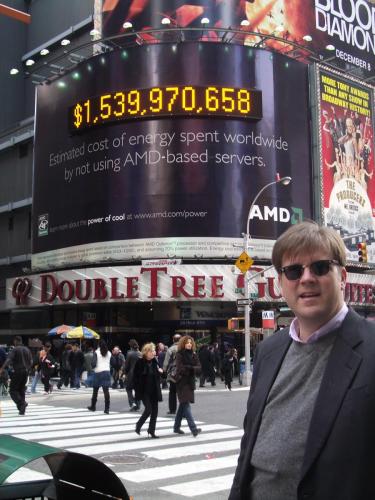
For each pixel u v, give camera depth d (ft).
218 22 124.57
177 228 112.27
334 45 139.33
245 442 8.36
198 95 115.34
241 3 126.52
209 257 111.45
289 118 121.60
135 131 116.37
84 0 148.36
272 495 7.54
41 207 129.59
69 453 11.39
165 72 116.57
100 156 118.93
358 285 121.39
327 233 8.00
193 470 27.02
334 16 140.46
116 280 111.45
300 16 134.10
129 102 116.88
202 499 22.18
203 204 112.78
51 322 130.72
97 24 130.21
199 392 76.07
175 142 114.42
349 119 130.52
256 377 8.48
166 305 122.01
